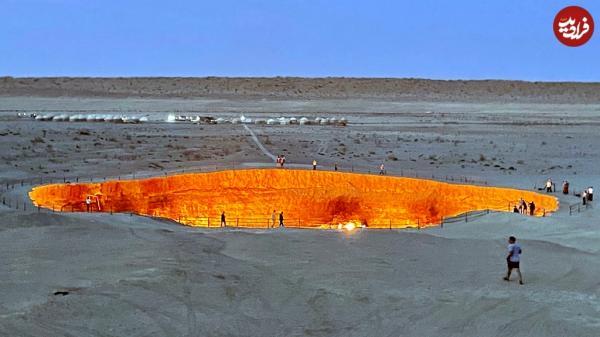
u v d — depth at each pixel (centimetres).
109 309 1627
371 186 4381
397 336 1498
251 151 5953
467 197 4166
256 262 2159
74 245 2358
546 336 1487
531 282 1931
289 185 4419
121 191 4044
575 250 2394
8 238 2455
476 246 2473
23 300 1675
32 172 4562
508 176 4941
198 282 1884
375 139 7169
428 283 1919
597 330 1519
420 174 4897
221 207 4250
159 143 6359
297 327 1551
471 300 1744
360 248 2408
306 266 2108
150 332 1489
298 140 6931
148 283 1852
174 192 4219
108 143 6256
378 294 1802
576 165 5634
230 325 1552
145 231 2702
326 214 4234
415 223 4109
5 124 7625
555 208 3672
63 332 1467
